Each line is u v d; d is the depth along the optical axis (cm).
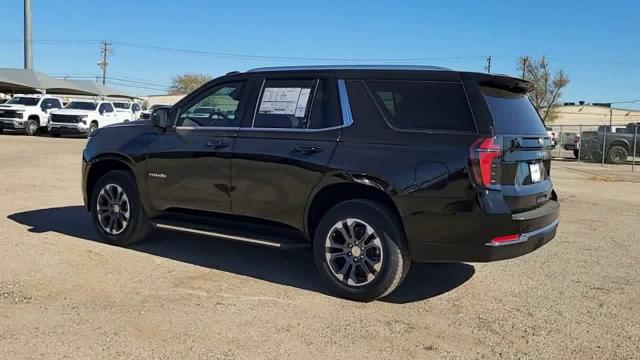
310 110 533
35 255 616
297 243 534
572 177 1788
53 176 1294
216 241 705
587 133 2675
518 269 621
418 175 468
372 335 433
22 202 940
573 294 540
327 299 508
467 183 454
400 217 479
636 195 1306
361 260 498
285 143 533
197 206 591
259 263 616
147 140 629
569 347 421
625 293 546
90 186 694
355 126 507
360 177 488
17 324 434
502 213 456
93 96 4800
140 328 433
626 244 752
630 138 2559
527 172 505
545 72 6272
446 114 478
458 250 464
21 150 2047
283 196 531
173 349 400
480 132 462
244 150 552
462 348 416
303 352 401
